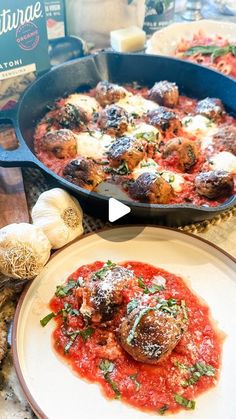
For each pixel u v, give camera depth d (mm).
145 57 482
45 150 405
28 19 410
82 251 334
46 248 308
